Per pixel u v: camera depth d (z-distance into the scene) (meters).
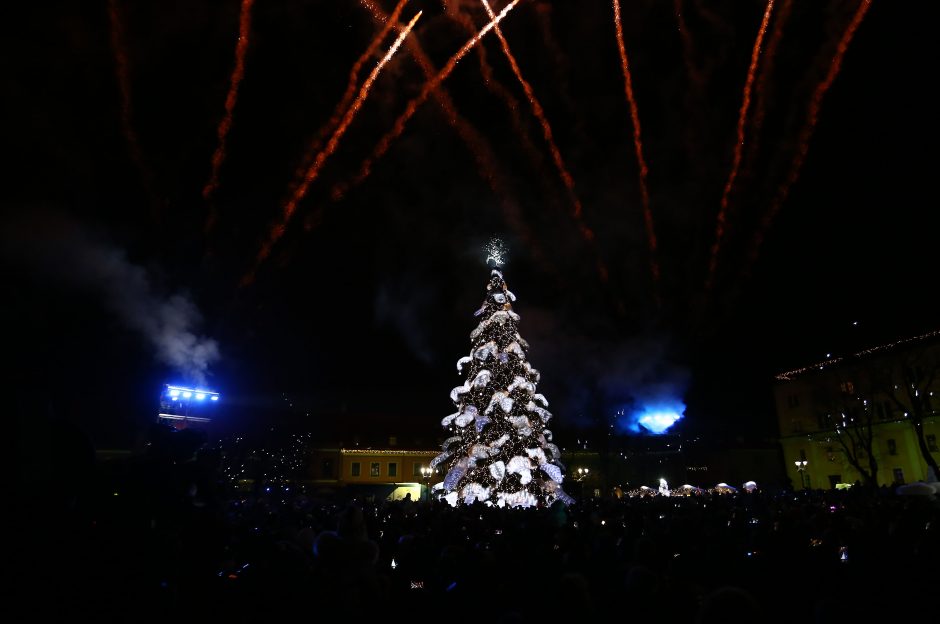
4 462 3.16
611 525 9.17
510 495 28.78
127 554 3.80
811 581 7.07
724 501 24.78
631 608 5.00
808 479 65.81
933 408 53.06
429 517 14.27
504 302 33.06
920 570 6.96
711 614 3.61
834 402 60.81
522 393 30.59
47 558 3.27
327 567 5.30
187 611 4.38
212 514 4.83
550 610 4.89
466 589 5.61
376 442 66.06
